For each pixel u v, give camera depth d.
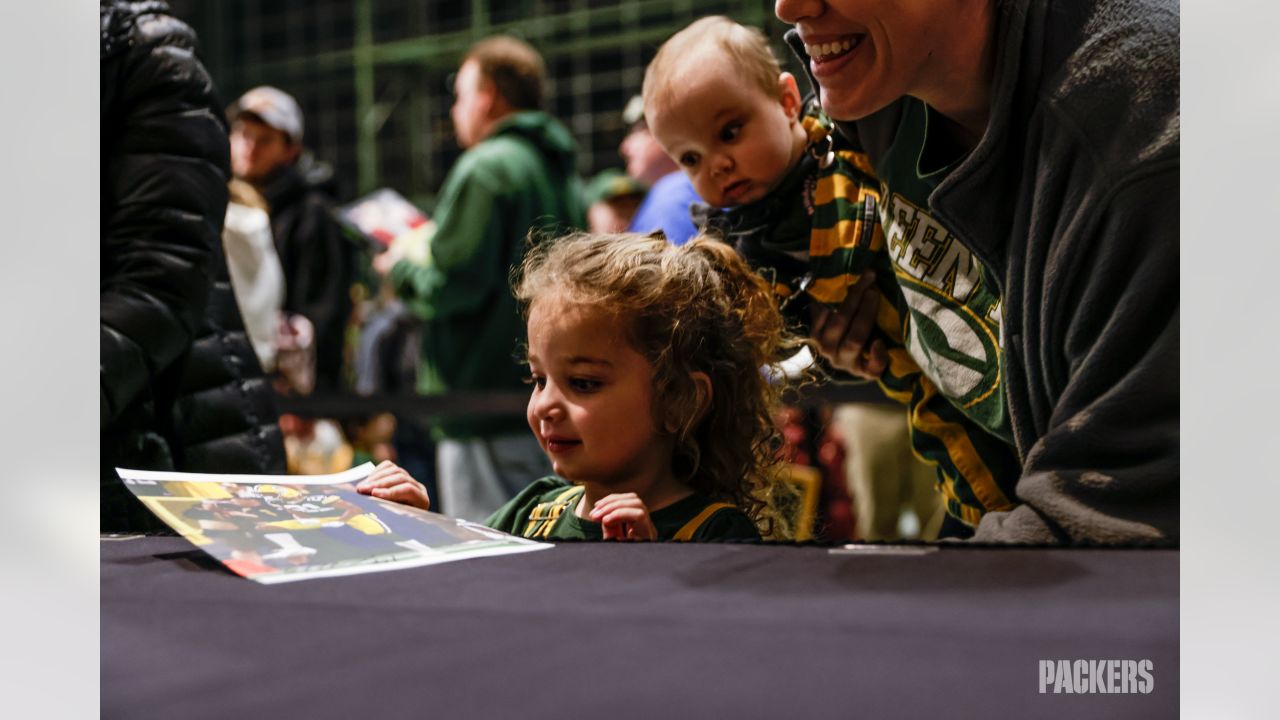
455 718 0.48
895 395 1.49
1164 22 0.91
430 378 3.03
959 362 1.21
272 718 0.48
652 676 0.53
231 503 0.96
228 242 2.88
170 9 1.56
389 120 6.52
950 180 1.04
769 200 1.43
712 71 1.44
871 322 1.42
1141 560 0.78
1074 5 0.95
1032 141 0.98
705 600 0.69
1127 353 0.89
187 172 1.51
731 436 1.27
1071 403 0.92
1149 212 0.89
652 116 1.52
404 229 3.49
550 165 3.06
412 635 0.62
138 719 0.49
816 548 0.87
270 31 6.77
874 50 1.01
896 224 1.23
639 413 1.18
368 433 3.68
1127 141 0.90
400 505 1.03
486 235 2.88
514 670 0.54
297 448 3.58
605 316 1.17
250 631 0.63
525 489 1.38
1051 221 0.97
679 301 1.20
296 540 0.88
